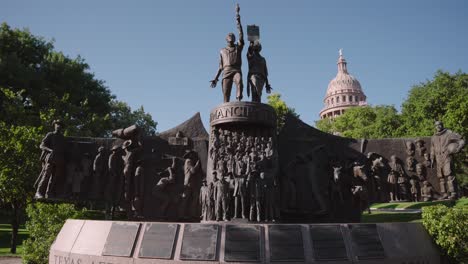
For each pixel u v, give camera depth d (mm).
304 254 10422
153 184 16438
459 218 13320
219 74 17953
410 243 11773
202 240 10523
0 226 40594
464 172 34000
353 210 16562
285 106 41406
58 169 15312
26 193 22750
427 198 16453
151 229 10969
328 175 16969
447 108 34906
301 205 16453
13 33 37062
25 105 33344
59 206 17266
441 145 16594
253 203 13945
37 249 16000
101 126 34438
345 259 10547
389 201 16750
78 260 11297
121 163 16203
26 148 22484
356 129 58656
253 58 17781
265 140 15719
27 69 34469
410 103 42781
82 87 38969
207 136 17453
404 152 17266
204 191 14680
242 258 10180
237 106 15602
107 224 11555
